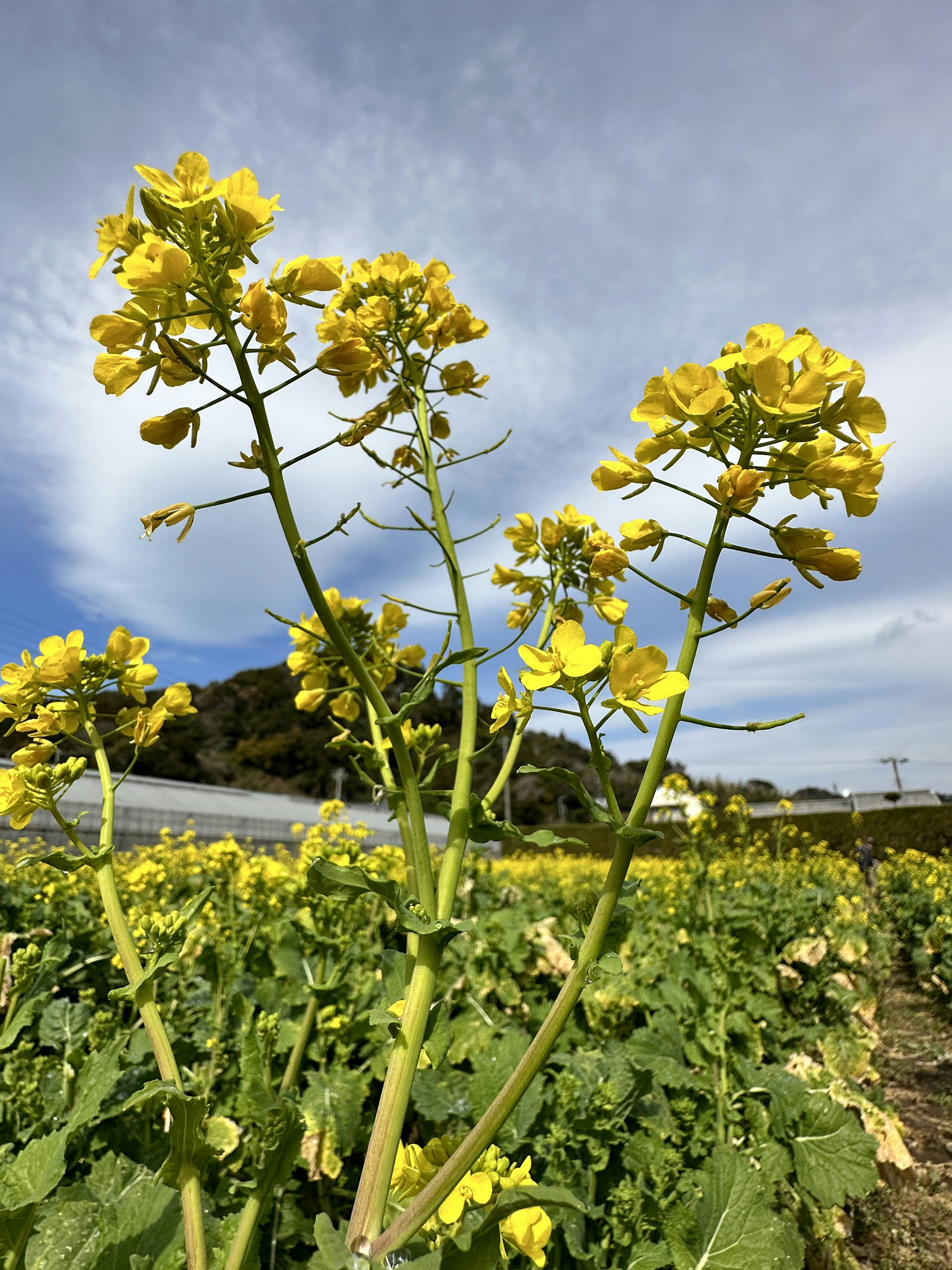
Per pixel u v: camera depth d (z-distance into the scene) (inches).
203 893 44.8
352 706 66.2
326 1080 89.5
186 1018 108.9
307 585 39.3
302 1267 75.7
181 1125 39.3
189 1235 39.4
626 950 181.8
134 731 48.5
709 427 35.9
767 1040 142.3
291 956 105.8
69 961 126.0
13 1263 47.6
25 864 43.7
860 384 35.3
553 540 68.6
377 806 53.0
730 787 1398.9
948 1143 153.8
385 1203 33.7
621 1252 68.7
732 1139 98.0
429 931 36.6
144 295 36.4
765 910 196.9
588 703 34.5
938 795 1163.9
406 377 66.6
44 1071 77.7
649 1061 102.4
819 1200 93.0
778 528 36.4
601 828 1052.5
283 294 39.4
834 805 1171.3
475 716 49.1
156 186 36.8
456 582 58.4
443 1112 81.8
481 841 44.8
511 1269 64.1
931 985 300.0
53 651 51.3
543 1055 32.7
